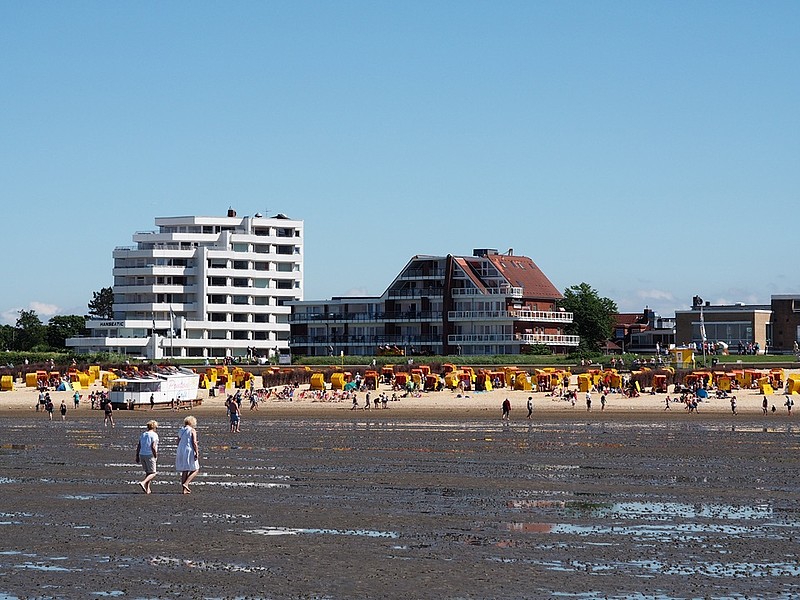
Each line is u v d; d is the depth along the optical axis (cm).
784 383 14425
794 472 6088
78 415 12725
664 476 5903
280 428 10125
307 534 4069
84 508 4697
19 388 16775
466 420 11206
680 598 3122
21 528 4203
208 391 15638
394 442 8338
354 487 5419
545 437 8831
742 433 9212
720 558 3616
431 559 3622
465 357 19088
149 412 13150
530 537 3994
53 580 3359
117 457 7125
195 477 5856
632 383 13975
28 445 8238
